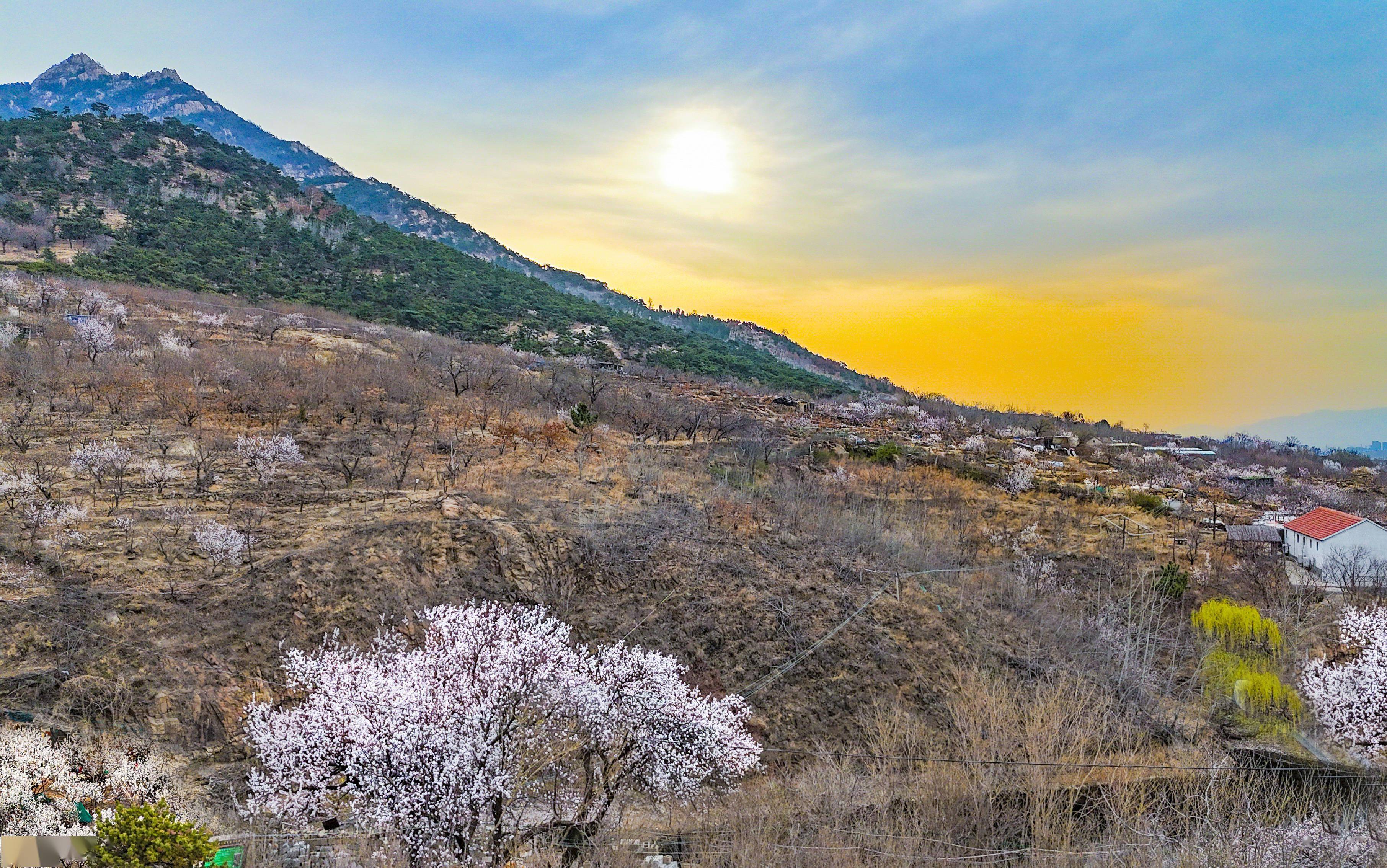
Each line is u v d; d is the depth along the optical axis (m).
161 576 29.17
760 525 44.38
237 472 40.47
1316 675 32.88
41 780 20.59
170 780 22.69
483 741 20.48
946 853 24.30
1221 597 46.12
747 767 26.09
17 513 31.81
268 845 20.59
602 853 21.38
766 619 36.25
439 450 48.56
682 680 33.00
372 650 26.88
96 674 24.81
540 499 41.09
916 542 47.19
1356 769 29.81
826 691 33.56
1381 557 48.88
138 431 44.22
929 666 35.75
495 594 33.53
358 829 21.53
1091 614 44.28
